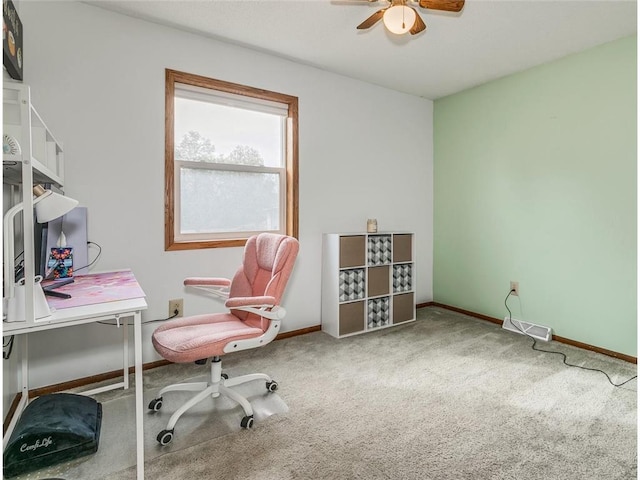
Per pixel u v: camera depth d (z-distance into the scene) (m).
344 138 3.23
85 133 2.13
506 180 3.19
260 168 2.88
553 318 2.88
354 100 3.28
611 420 1.73
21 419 1.51
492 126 3.29
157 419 1.77
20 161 1.13
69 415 1.56
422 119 3.80
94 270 2.18
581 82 2.66
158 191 2.38
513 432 1.65
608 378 2.18
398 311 3.32
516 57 2.78
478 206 3.44
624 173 2.44
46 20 2.01
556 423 1.71
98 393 2.04
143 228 2.33
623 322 2.47
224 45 2.59
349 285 3.03
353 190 3.31
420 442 1.58
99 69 2.17
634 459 1.46
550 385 2.10
